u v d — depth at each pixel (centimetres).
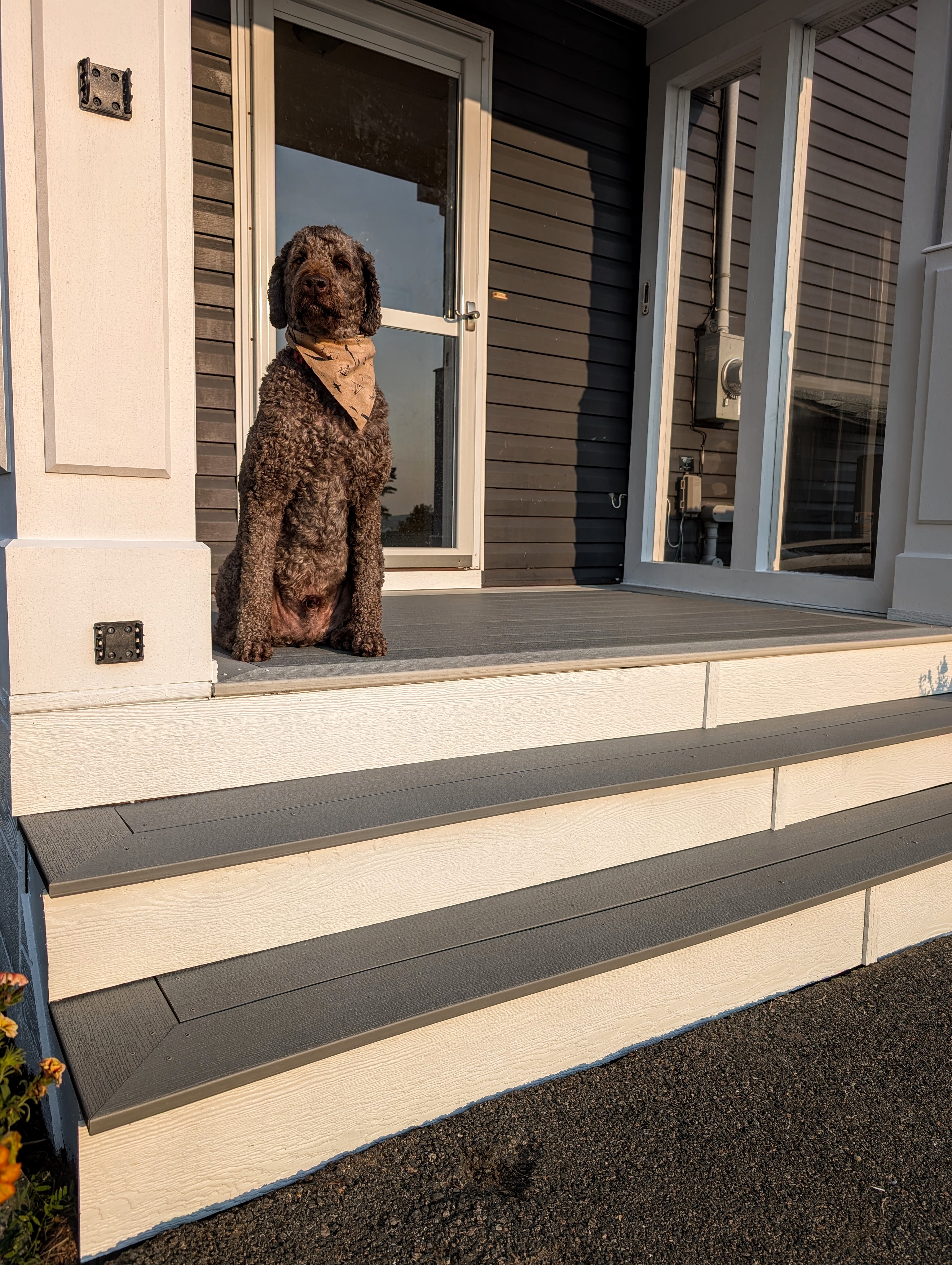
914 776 268
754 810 229
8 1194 107
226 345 353
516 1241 127
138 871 136
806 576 387
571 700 219
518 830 185
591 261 459
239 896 152
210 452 355
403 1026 139
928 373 326
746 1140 152
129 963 143
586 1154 147
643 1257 126
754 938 197
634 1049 180
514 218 426
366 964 156
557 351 452
